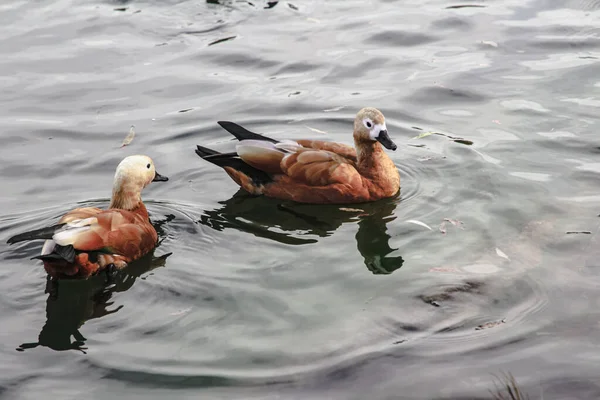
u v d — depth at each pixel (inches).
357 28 538.9
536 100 430.3
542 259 287.6
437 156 387.2
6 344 254.8
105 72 486.6
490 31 521.0
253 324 259.9
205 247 318.7
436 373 226.5
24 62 499.2
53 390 229.0
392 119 425.4
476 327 250.2
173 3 591.5
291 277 291.7
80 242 286.4
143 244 310.0
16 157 393.1
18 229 327.3
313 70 482.9
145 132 417.1
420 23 540.4
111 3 594.2
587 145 381.4
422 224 329.1
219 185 378.3
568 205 328.8
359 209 354.0
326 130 415.8
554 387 217.0
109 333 260.2
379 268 295.0
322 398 218.7
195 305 274.8
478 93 444.1
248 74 481.4
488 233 312.5
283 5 585.9
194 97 454.6
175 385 228.8
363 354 238.7
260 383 227.6
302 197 362.6
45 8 586.9
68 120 430.6
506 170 365.4
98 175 378.0
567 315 251.9
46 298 283.6
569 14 538.6
